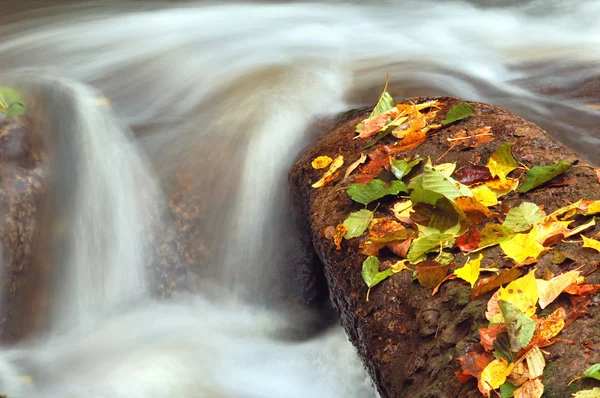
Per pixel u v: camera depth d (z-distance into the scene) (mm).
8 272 2990
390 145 2875
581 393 2410
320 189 2871
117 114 3252
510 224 2633
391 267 2672
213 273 3047
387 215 2746
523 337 2473
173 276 3047
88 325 3027
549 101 3285
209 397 2834
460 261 2619
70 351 2973
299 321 3004
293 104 3203
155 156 3129
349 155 2908
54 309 3031
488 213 2670
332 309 3012
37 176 3051
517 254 2580
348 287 2721
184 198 3068
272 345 2953
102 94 3346
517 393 2445
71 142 3119
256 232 3047
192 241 3053
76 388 2877
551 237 2582
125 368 2904
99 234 3068
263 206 3051
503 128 2816
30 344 3002
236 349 2939
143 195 3076
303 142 3080
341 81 3363
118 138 3158
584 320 2480
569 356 2453
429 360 2551
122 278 3055
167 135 3172
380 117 2949
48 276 3031
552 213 2629
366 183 2807
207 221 3059
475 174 2736
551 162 2721
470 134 2822
